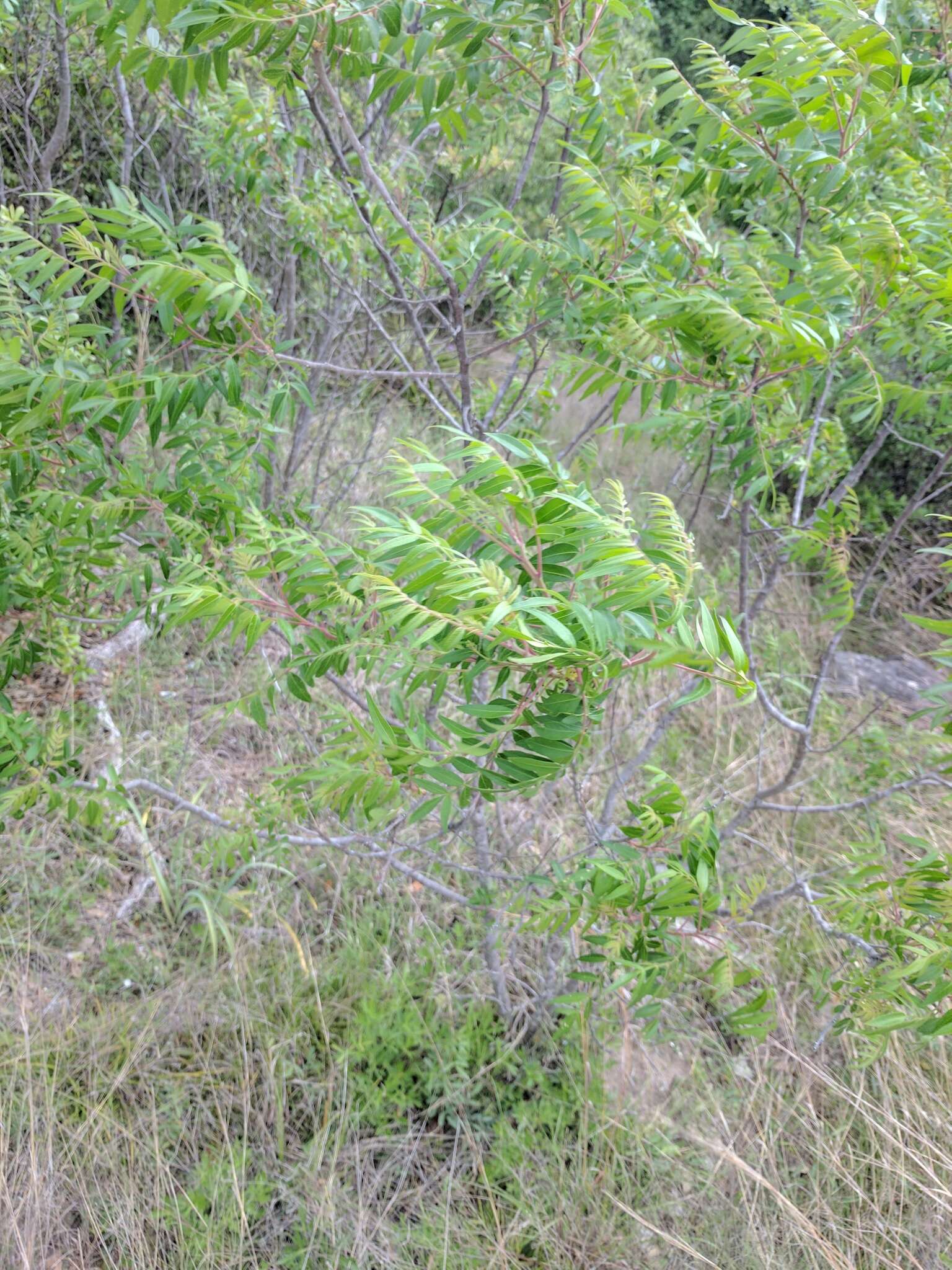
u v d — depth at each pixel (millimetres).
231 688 3842
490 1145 2527
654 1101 2590
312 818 2426
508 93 2055
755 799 2588
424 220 2354
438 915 3016
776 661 4035
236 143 2436
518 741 1173
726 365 1693
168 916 2893
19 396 1438
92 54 3768
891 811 3414
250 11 1288
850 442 4941
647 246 1842
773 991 1589
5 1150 2248
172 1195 2309
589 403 5840
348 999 2789
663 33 7141
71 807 1827
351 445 4719
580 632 1035
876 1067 2520
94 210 1321
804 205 1737
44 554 1847
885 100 1520
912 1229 2254
